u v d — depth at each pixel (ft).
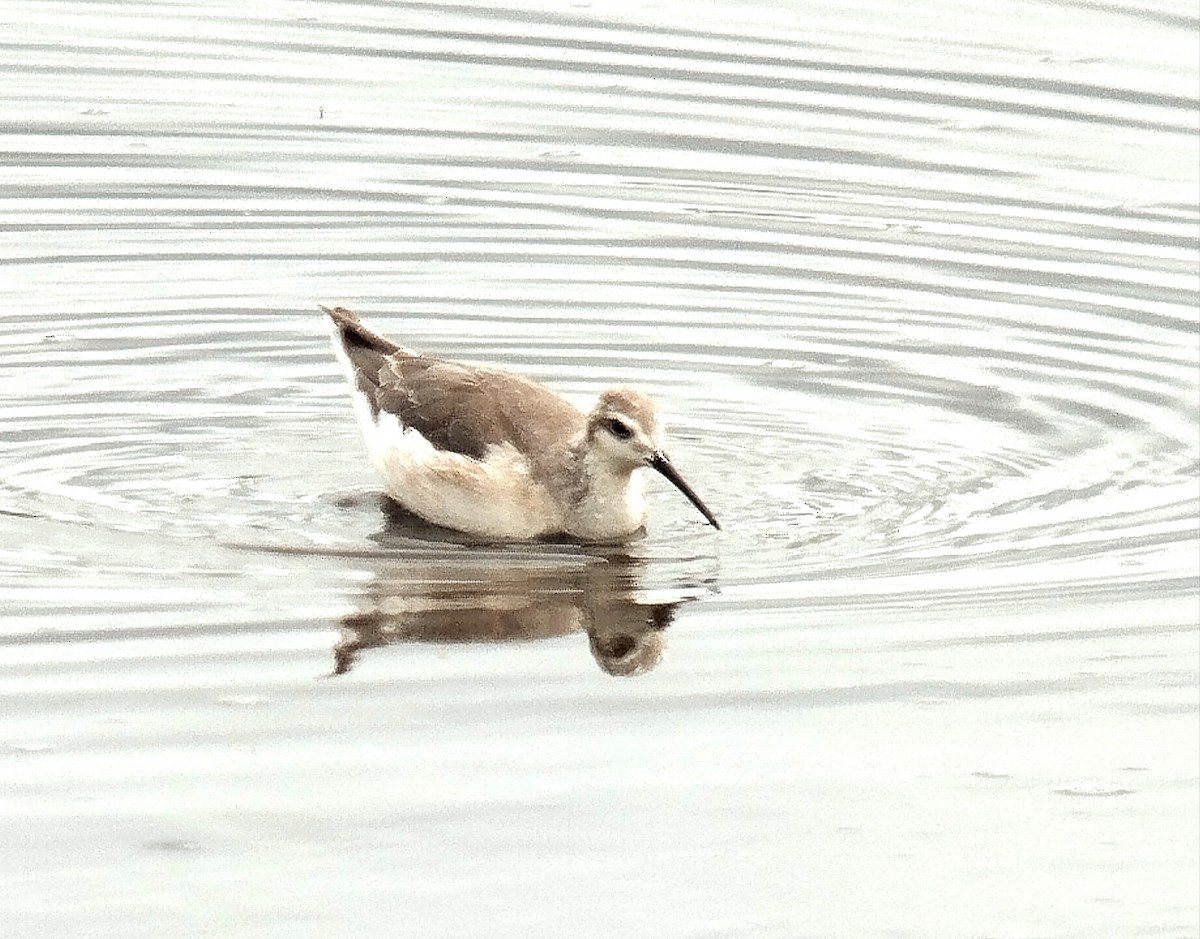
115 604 48.29
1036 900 37.70
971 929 36.81
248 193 72.84
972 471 57.52
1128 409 61.41
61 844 38.60
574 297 67.36
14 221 70.59
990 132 76.74
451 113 78.18
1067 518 54.44
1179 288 68.08
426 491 54.13
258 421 59.77
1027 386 62.80
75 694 44.06
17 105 78.02
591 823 39.65
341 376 62.85
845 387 62.64
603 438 52.90
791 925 36.81
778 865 38.55
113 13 85.66
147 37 83.97
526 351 64.13
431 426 54.90
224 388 61.46
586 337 65.16
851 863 38.70
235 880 37.58
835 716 43.93
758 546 52.80
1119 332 65.82
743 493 56.03
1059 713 44.14
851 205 72.74
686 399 61.72
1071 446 59.11
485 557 52.29
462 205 72.43
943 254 70.03
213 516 53.72
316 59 82.23
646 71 81.20
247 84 80.12
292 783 40.81
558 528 53.62
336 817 39.63
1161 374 63.52
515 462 53.93
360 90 79.82
